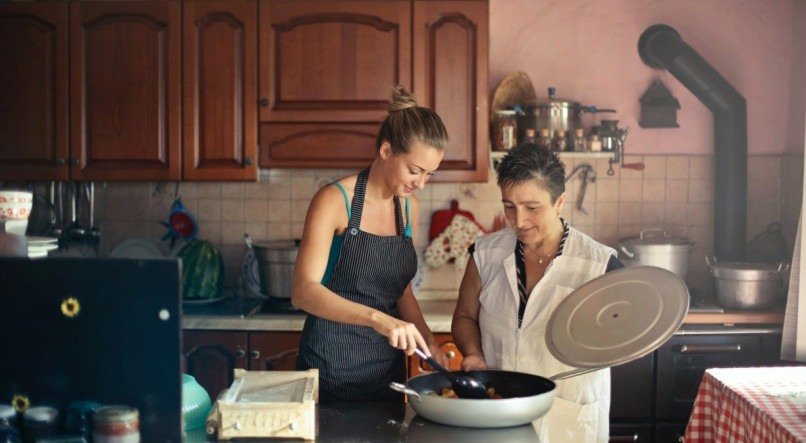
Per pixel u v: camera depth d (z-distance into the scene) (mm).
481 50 3545
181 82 3594
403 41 3541
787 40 3914
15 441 1506
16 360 1530
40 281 1517
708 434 2578
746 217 3820
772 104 3934
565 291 2195
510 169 2107
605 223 3971
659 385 3393
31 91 3611
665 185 3965
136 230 4008
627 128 3854
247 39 3566
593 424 2199
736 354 3406
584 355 1958
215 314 3465
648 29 3916
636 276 2076
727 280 3490
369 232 2305
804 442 1842
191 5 3570
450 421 1785
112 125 3611
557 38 3918
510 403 1749
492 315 2281
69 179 3619
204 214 4012
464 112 3564
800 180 3795
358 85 3564
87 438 1518
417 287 3930
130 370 1524
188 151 3600
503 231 2355
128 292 1514
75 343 1524
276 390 1883
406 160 2139
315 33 3561
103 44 3600
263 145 3596
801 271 3266
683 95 3945
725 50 3928
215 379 3430
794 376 2504
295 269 2195
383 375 2279
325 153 3592
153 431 1531
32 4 3596
